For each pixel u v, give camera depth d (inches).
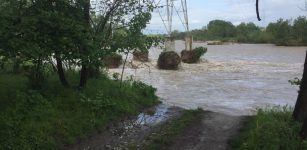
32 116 391.5
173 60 1346.0
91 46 436.8
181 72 1275.8
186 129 452.8
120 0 492.1
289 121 417.1
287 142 355.6
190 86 938.1
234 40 5831.7
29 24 400.2
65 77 527.8
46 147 355.9
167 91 843.4
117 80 596.4
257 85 978.1
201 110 539.2
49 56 435.5
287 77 1163.3
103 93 495.2
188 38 1694.1
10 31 392.8
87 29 446.0
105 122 437.4
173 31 1588.3
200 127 459.8
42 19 409.4
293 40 4136.3
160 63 1355.8
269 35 5310.0
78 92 473.1
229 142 409.1
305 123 367.6
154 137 424.5
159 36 527.8
